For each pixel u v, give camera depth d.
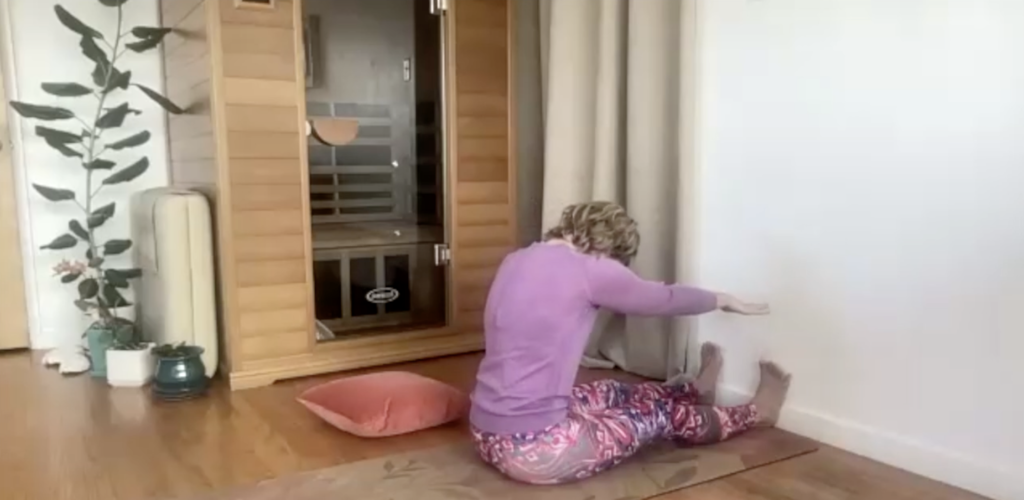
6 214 3.11
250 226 2.52
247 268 2.53
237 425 2.20
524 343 1.73
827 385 2.03
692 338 2.41
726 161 2.26
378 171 2.78
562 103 2.74
